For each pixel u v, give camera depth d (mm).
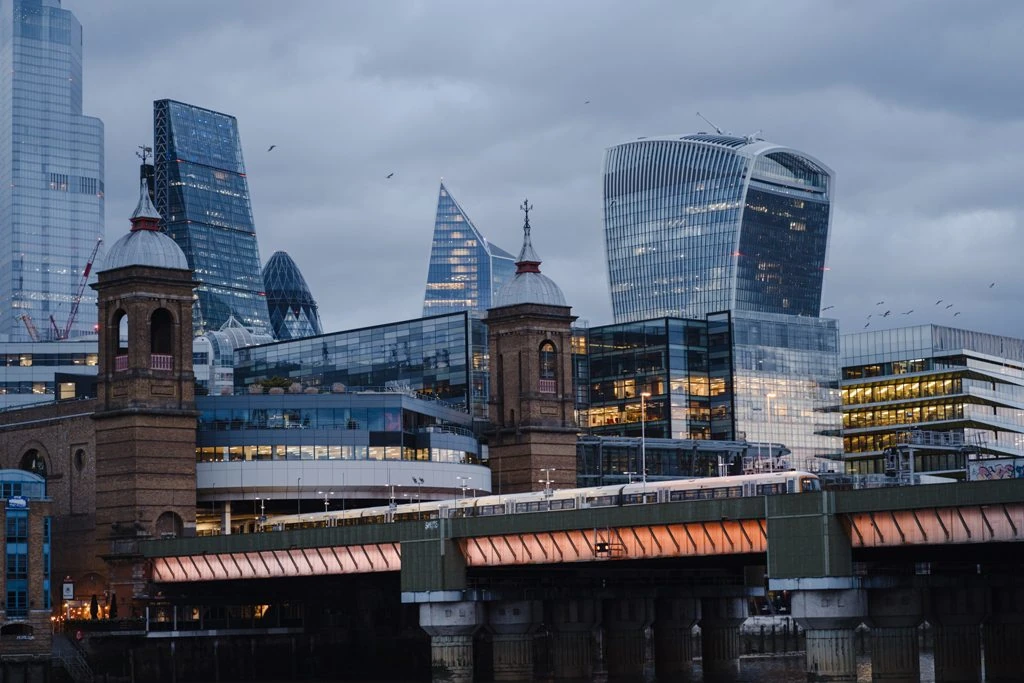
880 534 145750
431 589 181375
